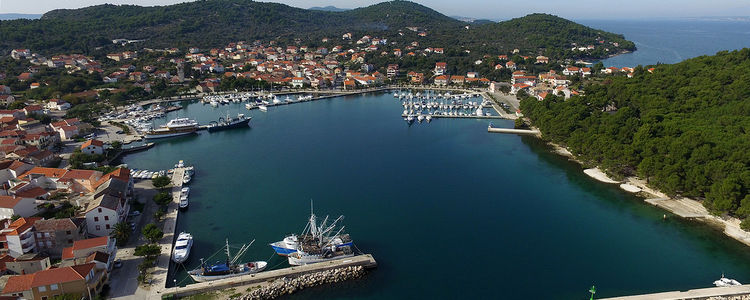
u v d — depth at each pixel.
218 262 114.62
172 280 106.75
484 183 175.00
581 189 168.88
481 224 139.62
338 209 149.88
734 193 132.12
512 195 163.00
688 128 180.12
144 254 108.50
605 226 138.50
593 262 118.25
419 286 107.50
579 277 111.38
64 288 91.94
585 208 151.62
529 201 157.50
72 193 152.50
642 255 121.62
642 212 148.25
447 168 193.25
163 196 144.00
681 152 156.62
